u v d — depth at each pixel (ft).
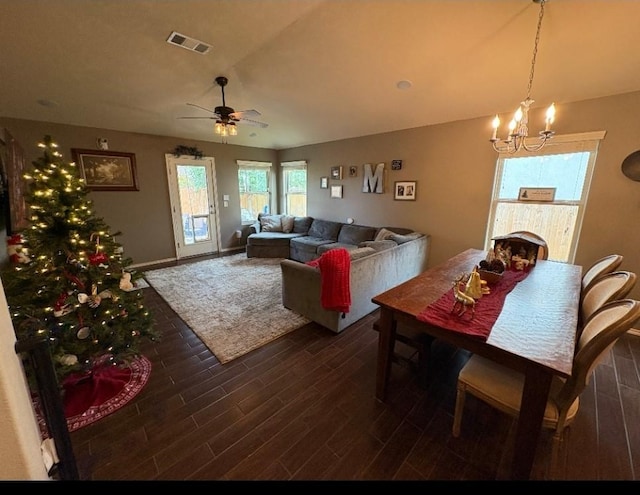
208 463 4.76
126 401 6.12
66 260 6.16
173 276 14.56
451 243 13.41
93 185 14.38
